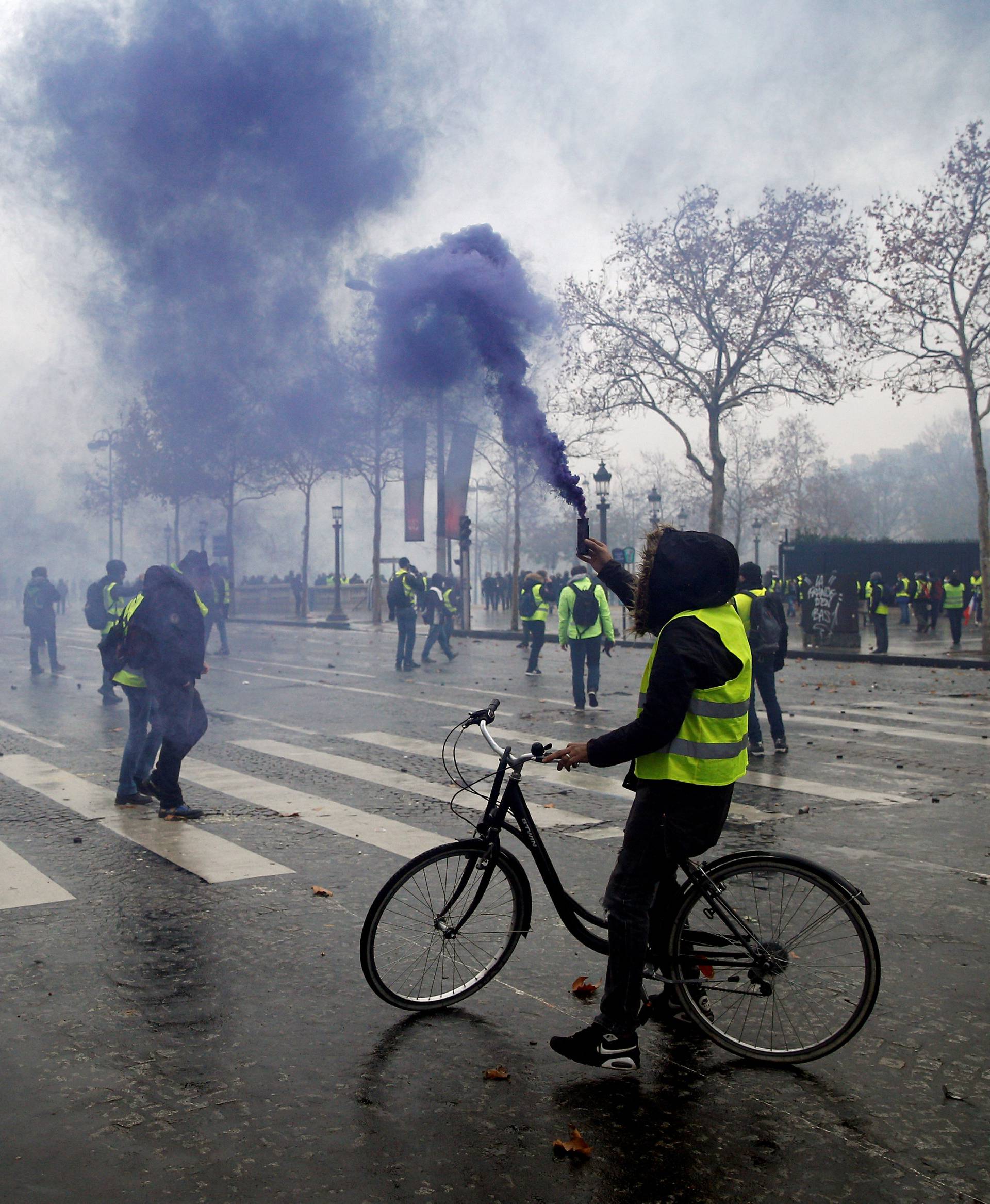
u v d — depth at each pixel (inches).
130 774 309.7
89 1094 135.4
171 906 212.8
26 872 238.1
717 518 1198.9
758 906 146.1
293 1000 165.6
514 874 165.8
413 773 359.6
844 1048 149.3
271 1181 116.0
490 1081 139.2
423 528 1081.4
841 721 485.7
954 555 1541.6
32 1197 112.7
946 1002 164.2
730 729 139.3
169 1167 118.6
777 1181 116.6
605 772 361.1
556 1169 118.6
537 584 719.1
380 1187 115.1
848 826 279.3
